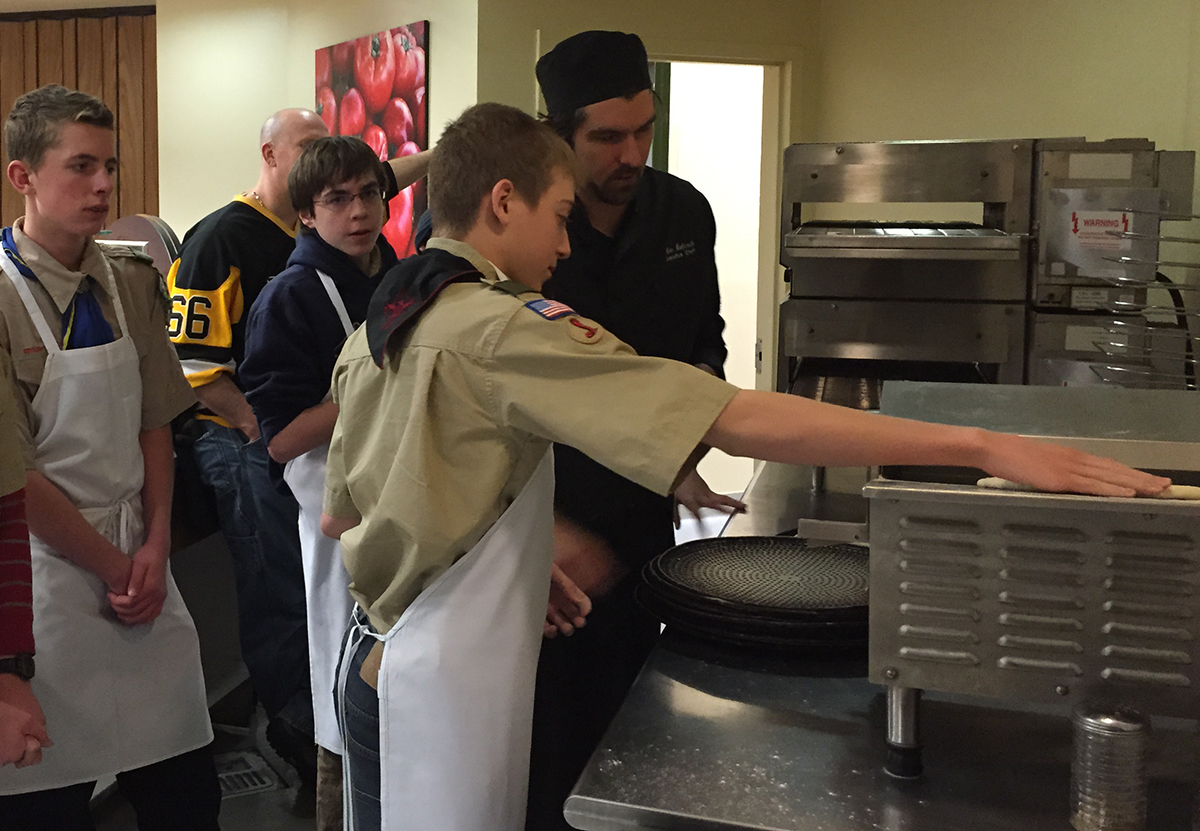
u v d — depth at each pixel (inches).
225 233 104.3
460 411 42.8
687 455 37.9
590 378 40.3
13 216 247.3
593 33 62.0
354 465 48.9
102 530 72.2
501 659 45.0
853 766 39.8
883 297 87.4
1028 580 35.5
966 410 43.6
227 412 104.2
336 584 80.5
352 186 80.7
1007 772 39.4
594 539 67.0
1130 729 33.4
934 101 134.5
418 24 153.0
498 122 45.8
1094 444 38.0
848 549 58.7
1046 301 85.7
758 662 49.8
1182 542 33.9
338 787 82.4
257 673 107.0
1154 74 110.2
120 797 105.8
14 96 244.4
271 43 188.9
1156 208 82.8
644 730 42.8
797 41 147.5
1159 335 83.5
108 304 73.3
